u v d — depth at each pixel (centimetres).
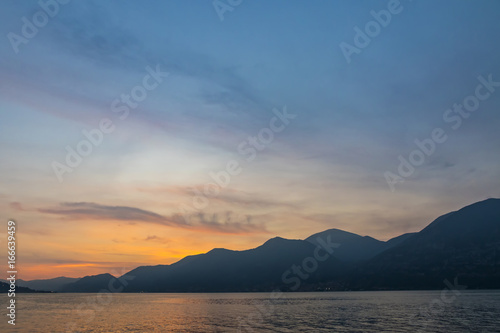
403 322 11031
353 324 10938
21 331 9800
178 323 11856
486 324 10069
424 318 11956
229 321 12394
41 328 10475
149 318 13662
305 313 15325
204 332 9606
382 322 11212
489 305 17062
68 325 11231
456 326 9756
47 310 17738
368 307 18038
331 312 15500
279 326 10762
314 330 9769
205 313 16062
